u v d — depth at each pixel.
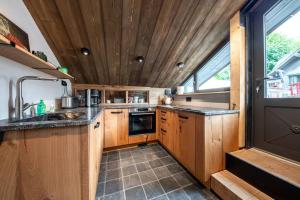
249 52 1.79
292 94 1.45
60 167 1.00
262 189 1.28
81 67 2.56
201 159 1.61
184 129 1.97
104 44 2.11
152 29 1.94
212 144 1.60
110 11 1.64
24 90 1.40
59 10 1.57
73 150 1.02
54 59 2.19
